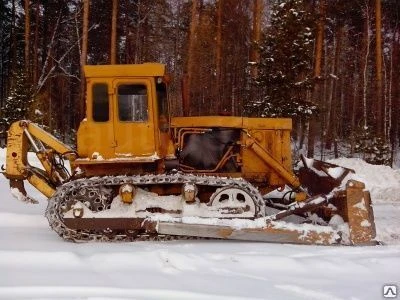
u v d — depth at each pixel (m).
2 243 6.26
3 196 9.48
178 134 7.77
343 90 35.78
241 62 30.05
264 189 7.77
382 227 7.97
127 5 28.62
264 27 24.03
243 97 29.22
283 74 17.47
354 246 6.43
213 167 7.72
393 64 32.44
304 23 17.67
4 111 23.50
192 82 24.56
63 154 7.20
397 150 31.91
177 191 7.02
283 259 5.61
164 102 7.28
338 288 4.79
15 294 4.46
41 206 8.87
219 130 7.78
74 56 34.38
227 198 6.79
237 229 6.52
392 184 13.20
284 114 17.45
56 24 31.33
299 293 4.65
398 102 32.19
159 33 29.78
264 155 7.62
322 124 30.34
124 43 30.70
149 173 7.01
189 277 5.02
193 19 21.80
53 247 6.11
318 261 5.62
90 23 29.69
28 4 26.62
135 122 6.81
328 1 23.50
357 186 6.59
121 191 6.62
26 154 7.41
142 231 6.73
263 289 4.73
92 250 5.97
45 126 22.42
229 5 26.14
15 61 30.66
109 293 4.50
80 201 6.69
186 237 6.78
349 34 34.25
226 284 4.84
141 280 4.88
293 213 6.70
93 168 6.98
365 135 21.55
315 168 8.20
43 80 29.70
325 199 6.71
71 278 4.90
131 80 6.81
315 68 21.94
